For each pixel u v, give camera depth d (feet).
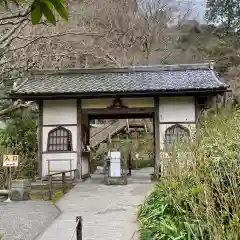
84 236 16.52
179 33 79.15
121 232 17.02
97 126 78.59
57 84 39.70
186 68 42.50
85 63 62.18
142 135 72.43
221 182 12.18
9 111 43.93
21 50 35.40
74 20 38.45
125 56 70.03
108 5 59.62
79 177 38.06
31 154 42.04
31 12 4.60
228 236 10.10
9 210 22.63
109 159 35.94
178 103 38.96
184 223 13.01
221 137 15.87
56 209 23.06
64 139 39.19
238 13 83.87
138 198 26.23
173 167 17.88
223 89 35.94
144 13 73.41
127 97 39.40
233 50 75.97
